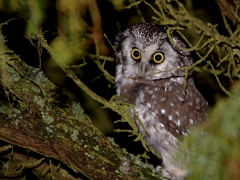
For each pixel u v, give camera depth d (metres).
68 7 5.73
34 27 5.43
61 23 6.11
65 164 6.48
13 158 7.36
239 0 6.45
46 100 5.85
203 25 6.18
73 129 5.87
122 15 10.02
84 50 9.05
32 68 5.96
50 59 9.34
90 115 10.05
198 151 3.86
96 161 5.91
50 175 7.25
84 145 5.88
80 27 5.98
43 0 5.16
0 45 5.68
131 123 6.99
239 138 3.74
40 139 5.77
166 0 6.40
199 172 3.79
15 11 5.73
